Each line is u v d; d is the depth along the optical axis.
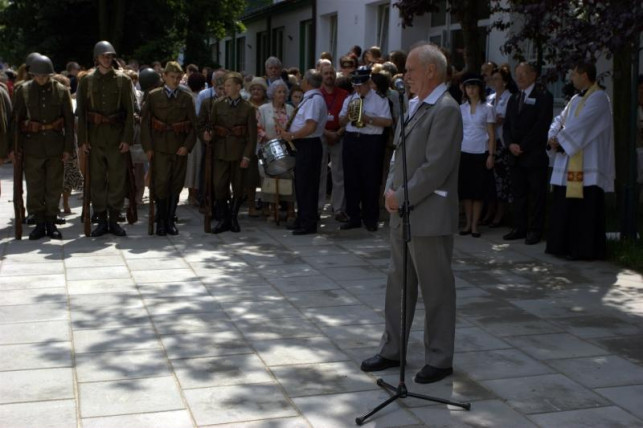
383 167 10.12
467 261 8.08
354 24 18.17
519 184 8.99
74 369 5.06
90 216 9.85
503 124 9.09
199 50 26.80
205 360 5.25
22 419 4.36
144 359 5.25
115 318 6.10
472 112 9.09
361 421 4.33
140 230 9.48
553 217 8.23
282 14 24.28
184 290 6.90
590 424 4.38
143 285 7.04
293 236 9.27
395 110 9.40
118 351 5.39
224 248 8.59
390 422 4.37
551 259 8.19
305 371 5.09
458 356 5.39
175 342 5.58
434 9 10.53
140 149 10.81
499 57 13.09
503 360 5.33
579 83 8.01
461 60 14.56
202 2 26.05
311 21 22.28
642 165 10.26
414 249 4.83
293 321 6.09
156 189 9.09
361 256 8.26
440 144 4.65
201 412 4.46
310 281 7.26
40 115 8.62
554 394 4.78
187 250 8.46
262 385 4.85
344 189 9.80
